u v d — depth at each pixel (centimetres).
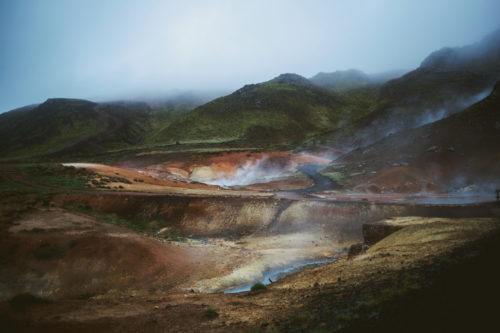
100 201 4253
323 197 4331
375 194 4462
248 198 4094
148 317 1062
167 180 6644
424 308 704
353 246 2675
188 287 2102
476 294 681
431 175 4794
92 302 1281
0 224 2670
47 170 6025
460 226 1797
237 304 1217
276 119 17600
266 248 3064
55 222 2880
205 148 12700
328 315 858
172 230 3753
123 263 2244
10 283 1914
